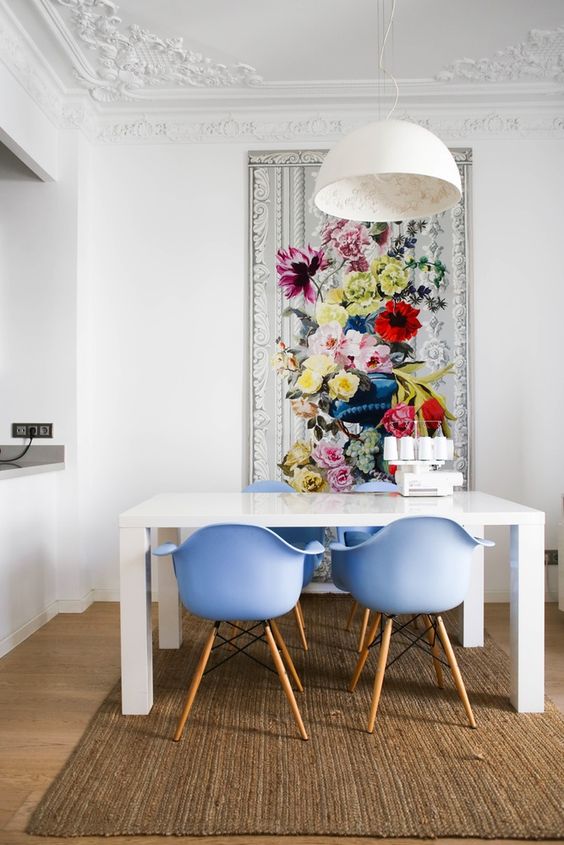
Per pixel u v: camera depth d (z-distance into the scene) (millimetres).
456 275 3820
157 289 3854
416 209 2543
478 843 1581
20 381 3600
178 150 3871
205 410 3838
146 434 3838
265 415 3830
